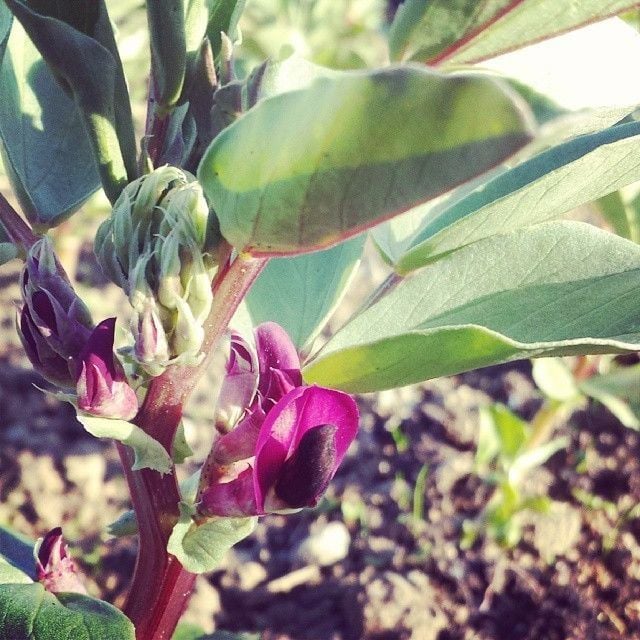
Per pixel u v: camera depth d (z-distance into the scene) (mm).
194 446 364
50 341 116
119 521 163
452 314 145
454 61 110
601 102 138
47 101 160
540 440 336
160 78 121
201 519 127
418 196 85
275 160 87
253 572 331
